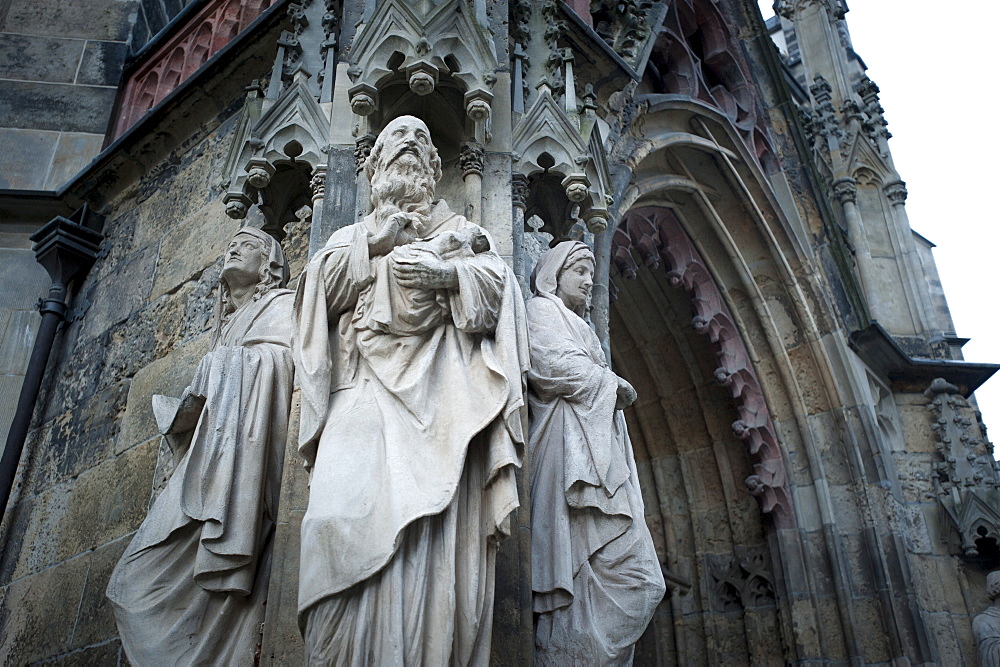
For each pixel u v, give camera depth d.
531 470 3.47
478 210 3.85
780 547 8.51
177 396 5.32
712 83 9.96
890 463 9.46
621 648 3.26
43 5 8.62
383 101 3.96
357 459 2.78
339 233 3.37
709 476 9.07
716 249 9.24
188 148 6.64
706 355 9.28
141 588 3.26
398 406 2.91
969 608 9.40
